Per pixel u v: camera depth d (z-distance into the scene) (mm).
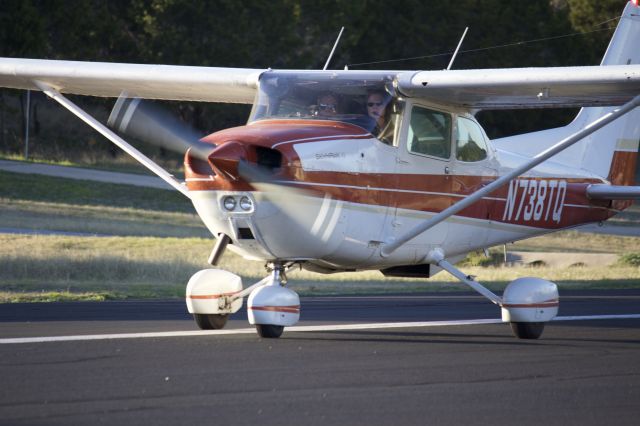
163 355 23625
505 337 29438
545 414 17438
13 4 146500
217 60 158125
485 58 176500
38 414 16766
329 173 26797
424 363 23156
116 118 30484
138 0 161625
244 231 26609
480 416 17219
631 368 22812
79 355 23406
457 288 58188
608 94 29281
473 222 32531
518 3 177000
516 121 179000
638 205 151875
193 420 16531
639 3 40312
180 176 144500
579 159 38438
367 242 28516
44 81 34375
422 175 29797
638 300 46562
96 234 92062
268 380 20328
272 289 27406
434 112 30344
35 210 104250
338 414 17188
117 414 16875
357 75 29016
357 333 29641
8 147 156750
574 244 111812
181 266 63688
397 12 178750
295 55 163875
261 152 26203
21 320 32750
